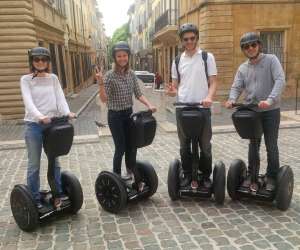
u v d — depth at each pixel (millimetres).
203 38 16453
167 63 29984
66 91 22078
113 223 4363
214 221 4293
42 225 4375
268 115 4379
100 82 4520
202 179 4816
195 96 4465
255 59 4336
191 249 3725
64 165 6895
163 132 9656
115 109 4551
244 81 4523
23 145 8656
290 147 7641
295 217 4309
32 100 4074
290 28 16266
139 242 3906
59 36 20812
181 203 4848
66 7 24969
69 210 4555
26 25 12281
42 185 5777
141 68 56250
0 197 5371
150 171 4836
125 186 4594
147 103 4676
